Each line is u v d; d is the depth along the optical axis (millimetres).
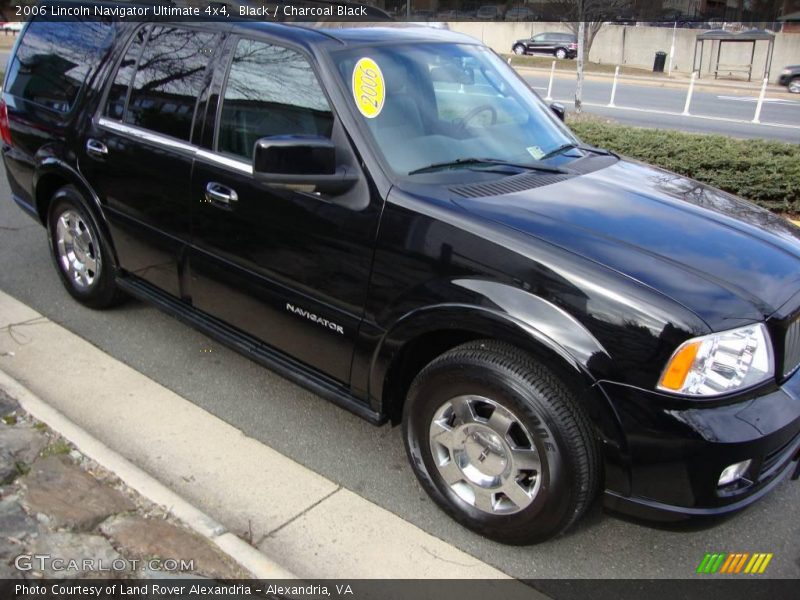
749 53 33875
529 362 2635
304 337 3350
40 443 3219
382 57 3404
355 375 3182
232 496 3129
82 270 4719
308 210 3158
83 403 3752
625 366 2469
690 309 2463
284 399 3920
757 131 16984
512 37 41719
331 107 3154
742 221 3193
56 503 2848
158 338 4504
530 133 3771
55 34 4633
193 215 3676
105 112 4160
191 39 3771
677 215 3098
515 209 2887
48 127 4508
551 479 2617
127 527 2750
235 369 4195
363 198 3018
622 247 2717
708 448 2412
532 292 2609
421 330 2857
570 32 38156
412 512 3104
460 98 3588
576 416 2559
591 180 3383
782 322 2605
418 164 3139
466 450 2871
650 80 30422
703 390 2441
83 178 4293
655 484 2521
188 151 3656
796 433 2637
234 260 3539
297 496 3156
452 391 2812
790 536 3078
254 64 3459
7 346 4285
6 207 6941
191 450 3424
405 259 2889
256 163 2883
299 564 2766
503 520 2818
